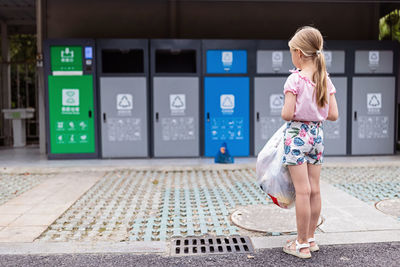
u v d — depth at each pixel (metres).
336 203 4.05
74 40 6.55
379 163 6.30
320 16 7.57
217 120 6.79
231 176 5.63
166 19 7.43
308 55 2.56
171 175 5.77
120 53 7.03
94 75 6.63
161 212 3.84
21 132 9.39
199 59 6.70
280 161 2.67
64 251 2.82
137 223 3.46
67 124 6.70
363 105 6.93
